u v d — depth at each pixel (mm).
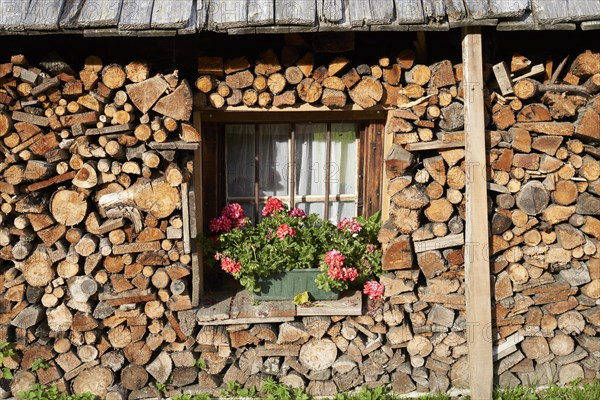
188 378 4113
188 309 4008
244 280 4004
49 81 3639
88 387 4094
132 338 4023
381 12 3420
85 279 3885
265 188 4543
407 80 3822
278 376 4137
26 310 3924
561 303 4027
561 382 4160
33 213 3777
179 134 3807
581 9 3463
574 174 3855
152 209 3785
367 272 4117
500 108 3814
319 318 4012
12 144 3738
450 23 3449
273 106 3902
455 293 4004
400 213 3863
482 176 3734
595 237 3947
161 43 4016
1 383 4074
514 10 3412
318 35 3668
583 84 3873
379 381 4141
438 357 4102
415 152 3902
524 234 3926
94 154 3727
